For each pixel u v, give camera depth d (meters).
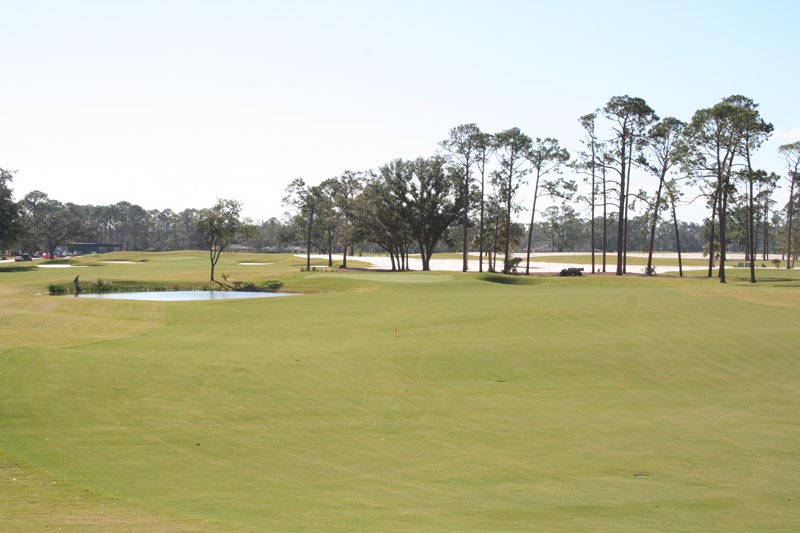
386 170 104.56
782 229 156.12
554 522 11.16
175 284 76.38
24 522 10.10
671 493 13.16
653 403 22.27
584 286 66.94
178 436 16.75
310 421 18.92
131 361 25.02
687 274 92.56
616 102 82.62
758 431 18.62
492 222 107.31
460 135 93.31
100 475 13.39
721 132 71.00
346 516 11.26
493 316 39.78
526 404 21.89
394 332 35.69
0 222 127.62
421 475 14.26
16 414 17.61
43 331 34.44
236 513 11.23
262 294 68.12
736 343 31.38
